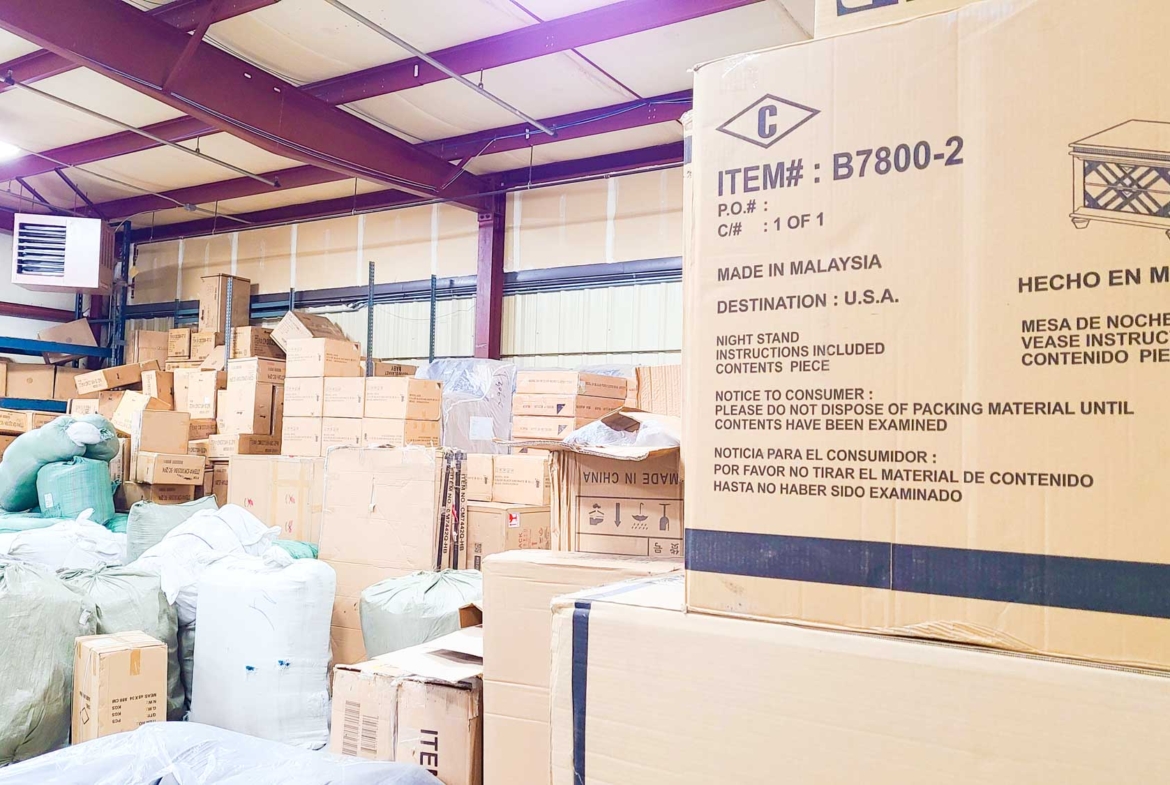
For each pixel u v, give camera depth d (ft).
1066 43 2.09
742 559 2.49
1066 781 2.01
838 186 2.39
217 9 11.21
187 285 26.22
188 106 12.07
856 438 2.33
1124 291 2.00
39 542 10.19
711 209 2.61
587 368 16.90
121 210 23.44
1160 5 1.99
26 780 4.58
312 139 14.11
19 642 7.44
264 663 8.26
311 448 14.34
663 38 12.78
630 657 2.68
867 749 2.26
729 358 2.56
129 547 11.47
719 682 2.50
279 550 9.39
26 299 24.72
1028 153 2.12
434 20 12.15
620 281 18.29
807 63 2.46
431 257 21.25
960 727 2.14
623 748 2.67
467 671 4.95
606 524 4.02
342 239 22.84
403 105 15.55
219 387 18.48
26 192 22.57
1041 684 2.05
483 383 16.29
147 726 5.27
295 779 4.47
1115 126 2.02
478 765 4.79
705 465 2.59
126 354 24.71
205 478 16.56
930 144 2.26
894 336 2.28
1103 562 2.00
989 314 2.16
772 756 2.39
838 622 2.34
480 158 18.29
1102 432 2.01
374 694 5.13
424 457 9.76
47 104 15.75
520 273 19.60
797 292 2.44
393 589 8.75
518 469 13.00
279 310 23.82
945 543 2.20
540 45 12.25
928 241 2.25
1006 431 2.13
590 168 18.42
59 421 13.51
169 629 8.84
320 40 12.91
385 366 17.97
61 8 10.31
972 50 2.21
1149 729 1.92
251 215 23.97
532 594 3.74
